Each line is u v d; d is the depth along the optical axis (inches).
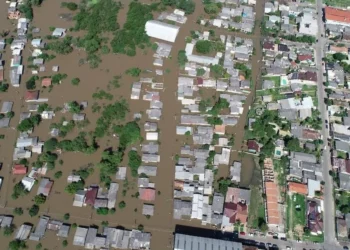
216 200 4547.2
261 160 4918.8
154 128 5152.6
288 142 5004.9
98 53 6013.8
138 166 4798.2
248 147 5027.1
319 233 4345.5
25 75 5664.4
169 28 6215.6
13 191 4547.2
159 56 6023.6
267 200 4554.6
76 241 4188.0
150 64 5925.2
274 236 4335.6
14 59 5787.4
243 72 5895.7
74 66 5821.9
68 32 6323.8
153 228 4357.8
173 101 5492.1
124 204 4485.7
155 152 4955.7
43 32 6294.3
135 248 4195.4
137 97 5487.2
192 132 5177.2
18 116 5216.5
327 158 5012.3
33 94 5388.8
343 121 5354.3
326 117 5433.1
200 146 5049.2
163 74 5802.2
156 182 4722.0
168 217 4456.2
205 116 5329.7
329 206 4594.0
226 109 5447.8
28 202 4480.8
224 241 4099.4
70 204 4485.7
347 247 4284.0
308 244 4293.8
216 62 5974.4
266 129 5147.6
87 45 6018.7
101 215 4414.4
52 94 5457.7
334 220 4485.7
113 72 5777.6
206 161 4896.7
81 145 4852.4
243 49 6190.9
